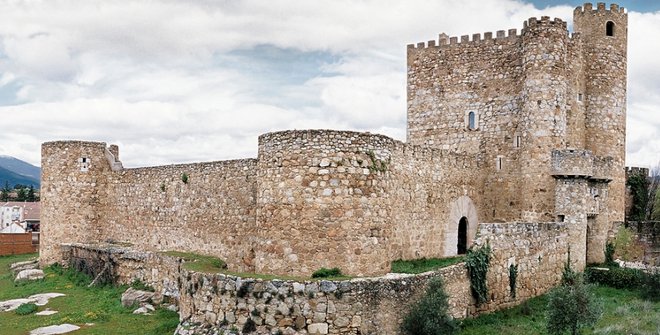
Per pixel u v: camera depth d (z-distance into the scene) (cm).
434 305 2225
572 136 3997
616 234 4144
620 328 2505
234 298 2248
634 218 5219
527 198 3712
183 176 3784
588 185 3784
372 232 2438
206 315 2338
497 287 2859
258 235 2533
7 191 16700
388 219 2527
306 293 2156
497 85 3956
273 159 2481
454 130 4112
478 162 3925
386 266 2495
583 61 4219
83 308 3133
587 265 3859
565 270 3447
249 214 3306
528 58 3759
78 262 4153
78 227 4494
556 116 3709
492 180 3925
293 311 2159
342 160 2411
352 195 2405
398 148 3133
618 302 3139
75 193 4500
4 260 5712
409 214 3244
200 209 3641
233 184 3416
